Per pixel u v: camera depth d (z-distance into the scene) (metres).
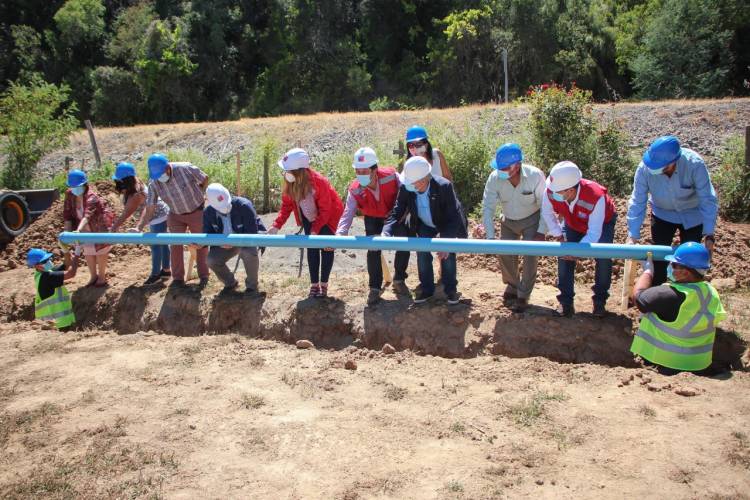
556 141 11.60
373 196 6.38
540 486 3.76
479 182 12.01
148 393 5.21
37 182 19.67
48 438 4.54
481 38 43.91
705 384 4.96
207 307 7.17
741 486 3.68
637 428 4.33
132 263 9.65
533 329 5.98
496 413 4.64
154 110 49.16
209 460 4.16
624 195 11.38
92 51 52.53
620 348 5.78
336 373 5.53
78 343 6.58
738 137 12.20
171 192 7.22
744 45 36.12
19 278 9.07
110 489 3.87
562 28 42.94
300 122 22.52
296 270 8.50
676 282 5.27
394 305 6.59
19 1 53.88
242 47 51.84
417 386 5.21
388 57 49.53
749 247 8.12
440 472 3.92
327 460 4.11
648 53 37.03
